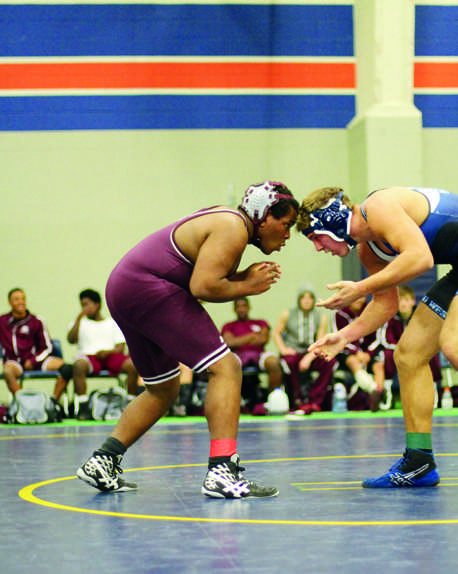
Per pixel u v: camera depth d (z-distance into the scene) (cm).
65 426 895
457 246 382
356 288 354
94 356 1027
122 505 347
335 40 1252
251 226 387
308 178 1247
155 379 396
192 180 1231
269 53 1243
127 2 1226
